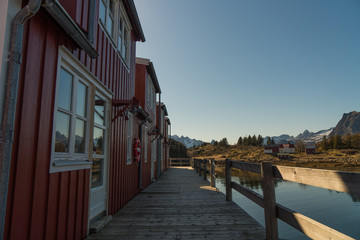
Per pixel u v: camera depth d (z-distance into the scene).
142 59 8.30
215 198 5.41
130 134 5.64
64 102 2.41
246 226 3.26
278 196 9.10
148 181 8.19
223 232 3.01
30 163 1.78
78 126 2.80
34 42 1.84
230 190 5.03
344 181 1.62
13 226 1.58
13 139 1.59
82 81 2.85
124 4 5.09
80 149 2.83
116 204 4.20
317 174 1.89
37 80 1.88
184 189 6.91
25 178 1.72
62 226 2.28
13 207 1.59
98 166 3.51
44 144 1.97
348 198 8.42
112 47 4.27
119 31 4.96
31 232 1.78
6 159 1.44
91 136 3.05
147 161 8.14
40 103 1.92
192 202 4.96
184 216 3.82
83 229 2.78
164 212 4.11
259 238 2.78
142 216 3.84
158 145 11.70
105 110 3.81
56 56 2.19
